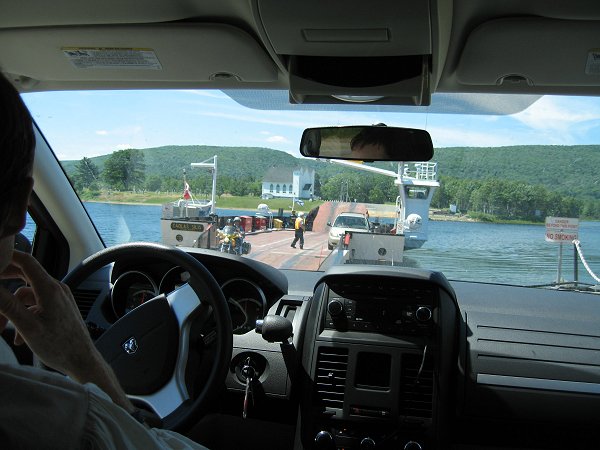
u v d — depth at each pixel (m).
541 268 2.73
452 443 2.77
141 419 0.95
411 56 2.45
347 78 2.53
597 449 2.66
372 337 2.60
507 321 2.77
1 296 0.84
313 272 3.24
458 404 2.65
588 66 2.53
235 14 2.36
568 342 2.68
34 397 0.64
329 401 2.60
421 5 1.99
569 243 2.71
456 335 2.71
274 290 2.87
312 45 2.35
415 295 2.62
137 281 2.74
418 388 2.55
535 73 2.64
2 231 0.69
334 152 2.67
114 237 3.27
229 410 2.82
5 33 2.58
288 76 2.63
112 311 2.76
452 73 2.75
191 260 2.18
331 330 2.65
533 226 2.74
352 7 2.03
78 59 2.83
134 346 2.20
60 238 3.43
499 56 2.51
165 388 2.20
